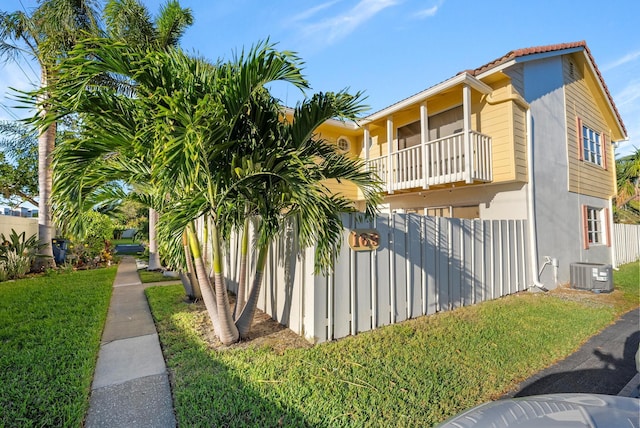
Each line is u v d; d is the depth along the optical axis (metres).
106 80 3.88
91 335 4.21
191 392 2.80
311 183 3.46
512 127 7.40
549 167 8.36
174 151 2.73
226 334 3.96
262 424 2.39
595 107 11.14
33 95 2.91
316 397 2.74
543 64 8.63
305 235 3.58
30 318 4.96
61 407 2.55
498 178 7.62
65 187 3.34
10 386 2.85
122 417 2.50
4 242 9.42
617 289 7.60
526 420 1.57
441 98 8.98
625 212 18.67
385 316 4.73
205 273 4.28
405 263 5.03
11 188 14.47
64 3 9.05
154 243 11.03
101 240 12.95
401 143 10.41
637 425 1.45
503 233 6.88
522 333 4.38
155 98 2.99
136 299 6.55
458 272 5.86
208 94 2.87
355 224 4.50
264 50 3.06
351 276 4.39
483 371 3.29
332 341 4.08
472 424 1.64
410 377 3.12
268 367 3.29
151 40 10.09
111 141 3.30
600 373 3.37
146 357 3.63
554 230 8.27
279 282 4.90
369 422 2.43
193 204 3.17
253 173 3.42
